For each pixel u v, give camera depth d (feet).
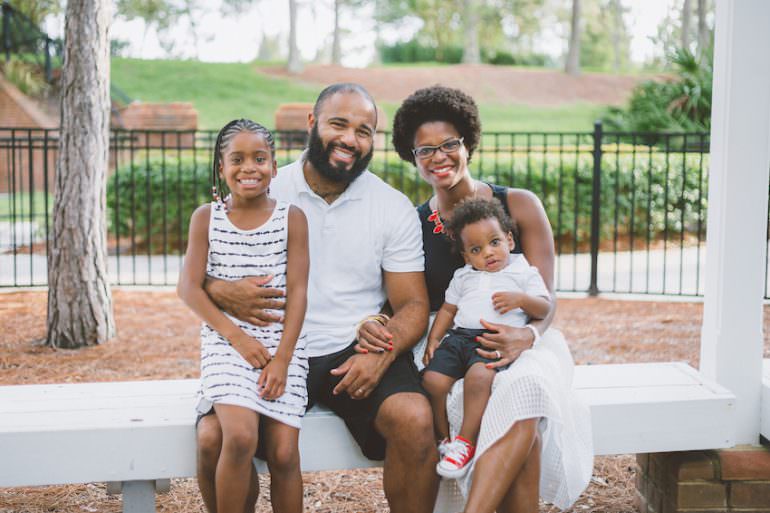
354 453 9.59
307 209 10.12
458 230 10.12
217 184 9.76
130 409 9.61
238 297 9.09
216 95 88.89
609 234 37.22
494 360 9.42
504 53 123.75
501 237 10.05
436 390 9.57
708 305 10.94
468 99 10.68
